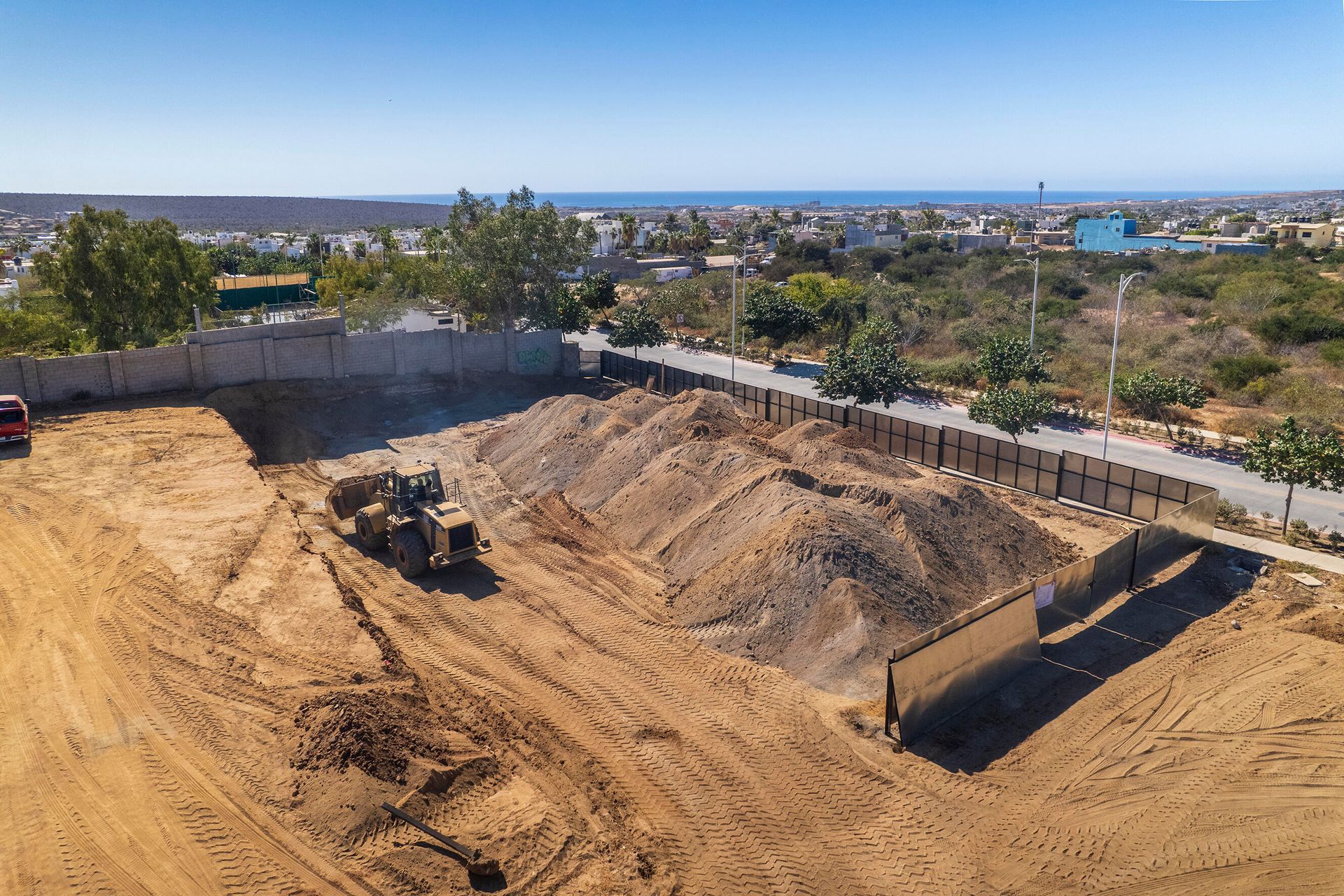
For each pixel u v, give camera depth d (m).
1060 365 44.03
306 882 10.84
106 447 28.88
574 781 13.72
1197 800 13.21
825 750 14.61
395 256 65.62
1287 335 47.25
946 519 21.39
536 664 17.44
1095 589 19.02
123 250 39.69
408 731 13.79
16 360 32.44
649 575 21.80
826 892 11.61
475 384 43.56
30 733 13.86
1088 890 11.56
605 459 28.31
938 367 45.28
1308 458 22.16
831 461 25.61
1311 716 15.20
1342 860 11.92
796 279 63.44
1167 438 33.62
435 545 21.33
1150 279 70.00
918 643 14.65
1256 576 20.91
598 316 68.69
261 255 105.31
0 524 22.52
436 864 11.23
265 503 24.66
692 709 15.90
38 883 10.74
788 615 18.11
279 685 15.63
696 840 12.55
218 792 12.45
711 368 50.03
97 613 17.91
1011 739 14.84
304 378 39.22
